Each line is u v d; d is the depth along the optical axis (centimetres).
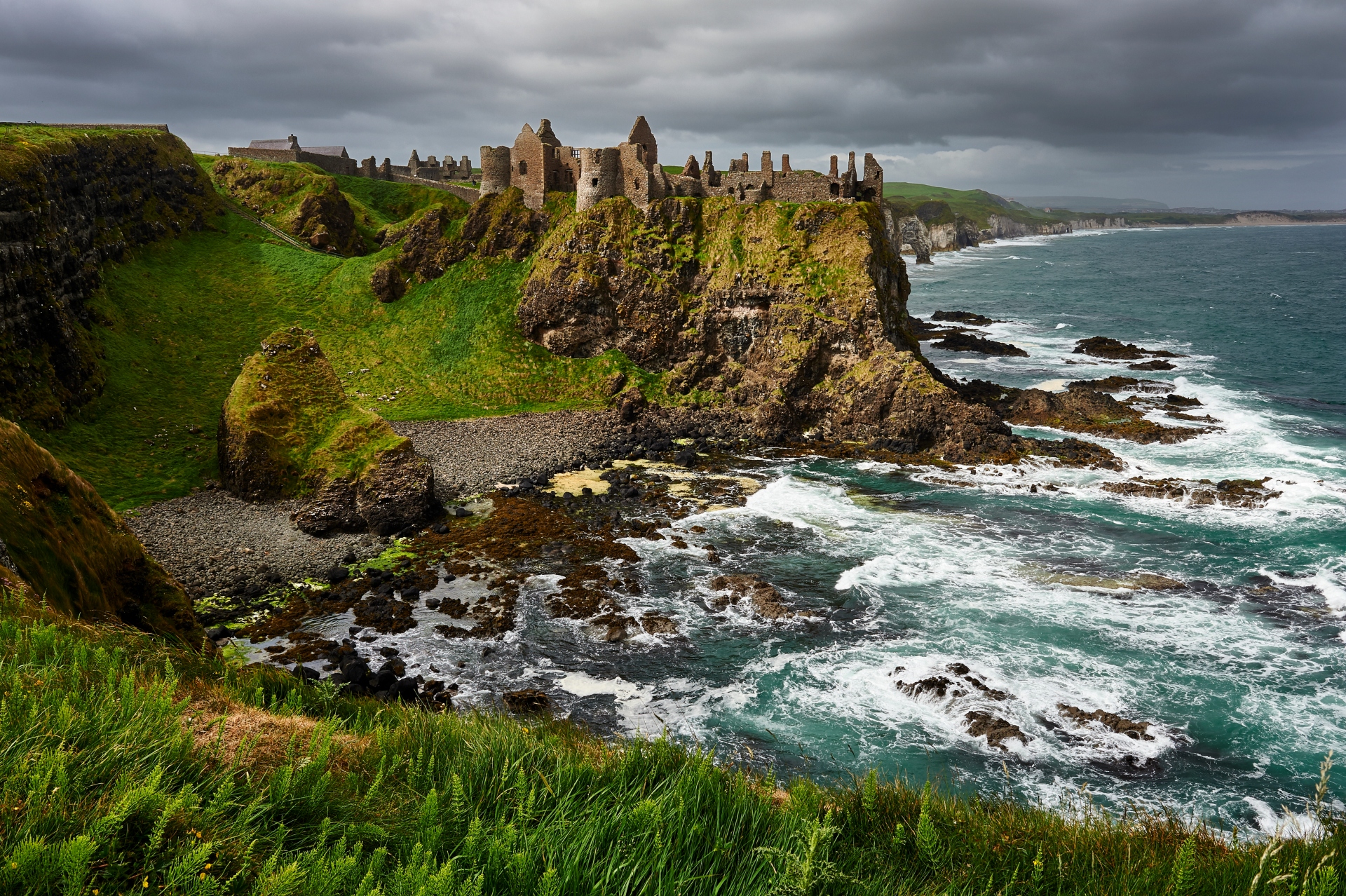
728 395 9038
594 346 9581
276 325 9688
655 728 3381
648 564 5084
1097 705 3475
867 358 8356
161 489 6056
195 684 1296
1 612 1324
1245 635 4047
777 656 3975
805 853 812
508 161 10938
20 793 696
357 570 5088
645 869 779
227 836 713
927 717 3450
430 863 730
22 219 6806
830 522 5806
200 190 11950
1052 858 944
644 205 9744
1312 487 5975
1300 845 873
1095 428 7769
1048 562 5012
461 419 8369
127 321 8512
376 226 13888
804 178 9569
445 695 3581
